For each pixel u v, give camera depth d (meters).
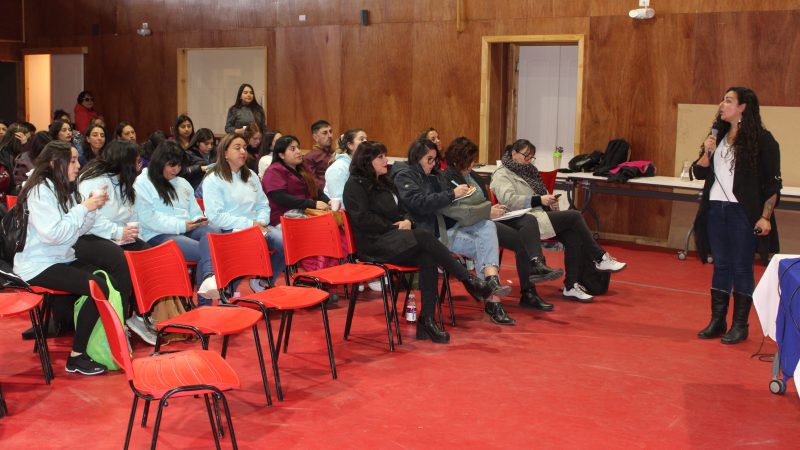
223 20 11.56
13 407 3.80
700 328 5.37
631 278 6.97
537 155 9.63
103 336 4.24
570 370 4.46
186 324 3.62
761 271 7.41
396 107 10.12
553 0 8.97
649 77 8.56
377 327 5.26
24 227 4.22
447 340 4.94
